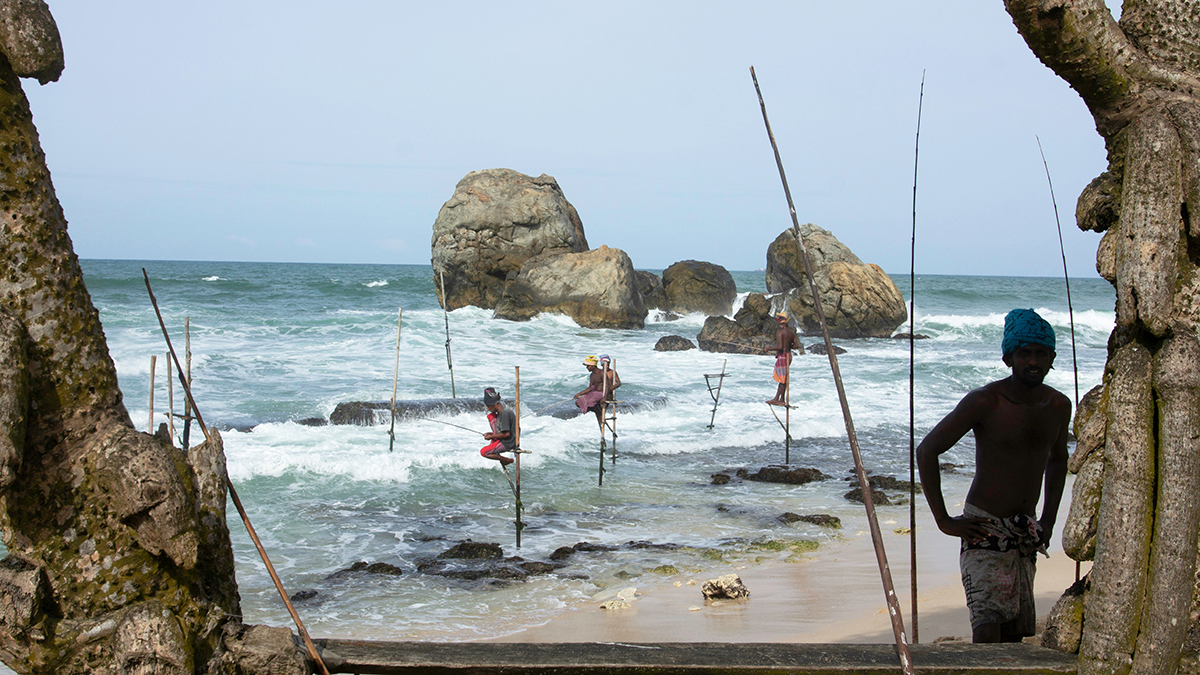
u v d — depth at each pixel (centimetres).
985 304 5484
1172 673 254
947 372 2292
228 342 2564
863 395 1948
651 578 806
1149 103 268
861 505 1087
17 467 229
